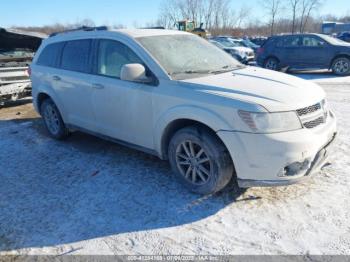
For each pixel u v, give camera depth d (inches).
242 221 123.2
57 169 175.5
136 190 148.6
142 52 152.8
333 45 489.1
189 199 139.1
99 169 172.1
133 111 156.0
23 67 337.1
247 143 120.0
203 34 1039.0
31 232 123.6
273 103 119.6
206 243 113.1
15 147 211.6
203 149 132.6
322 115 132.2
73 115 198.4
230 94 126.0
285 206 130.3
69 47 196.1
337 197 134.0
